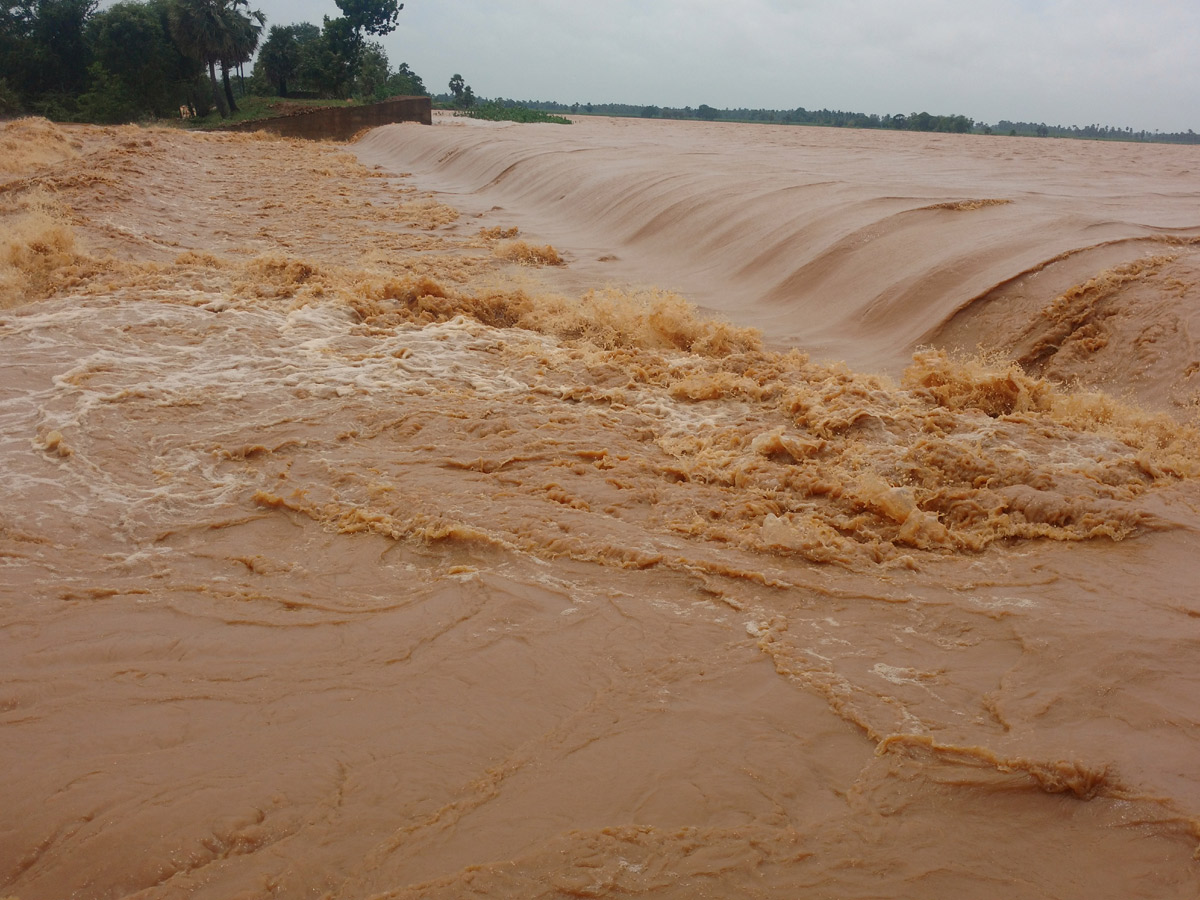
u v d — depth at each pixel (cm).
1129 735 414
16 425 725
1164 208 1781
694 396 898
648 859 334
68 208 1856
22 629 470
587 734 403
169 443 720
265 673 441
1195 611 522
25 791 354
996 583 561
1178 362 1004
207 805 349
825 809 366
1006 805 373
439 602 512
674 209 2027
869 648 486
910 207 1617
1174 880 338
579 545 570
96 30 6612
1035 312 1165
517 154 3200
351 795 359
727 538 599
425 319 1147
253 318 1057
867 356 1213
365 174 3488
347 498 642
